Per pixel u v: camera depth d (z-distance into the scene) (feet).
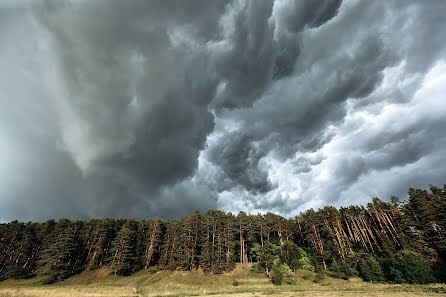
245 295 117.19
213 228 234.79
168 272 206.18
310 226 231.91
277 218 252.01
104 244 231.91
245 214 254.88
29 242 210.38
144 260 231.09
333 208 241.14
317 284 157.38
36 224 239.91
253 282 170.71
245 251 239.91
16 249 204.95
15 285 166.71
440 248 160.86
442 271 140.26
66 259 205.46
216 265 204.44
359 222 249.55
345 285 149.38
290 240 246.06
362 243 231.09
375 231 237.25
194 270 209.97
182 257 211.20
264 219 253.03
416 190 206.18
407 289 107.96
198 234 231.91
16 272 186.80
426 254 164.45
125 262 210.59
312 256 212.23
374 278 160.35
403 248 179.93
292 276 175.94
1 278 183.42
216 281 176.55
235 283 161.99
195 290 145.79
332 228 229.86
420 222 195.52
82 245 229.66
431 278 133.28
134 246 236.63
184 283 171.73
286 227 253.85
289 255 202.28
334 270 186.91
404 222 202.18
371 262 170.19
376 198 234.17
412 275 138.92
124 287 152.25
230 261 214.07
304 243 267.18
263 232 235.40
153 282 178.50
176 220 266.16
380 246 222.07
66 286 158.20
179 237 233.14
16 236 214.48
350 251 208.03
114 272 203.00
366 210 249.55
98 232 226.58
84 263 226.79
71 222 240.32
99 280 185.68
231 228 234.79
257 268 204.03
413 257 145.89
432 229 173.47
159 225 251.80
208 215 249.75
